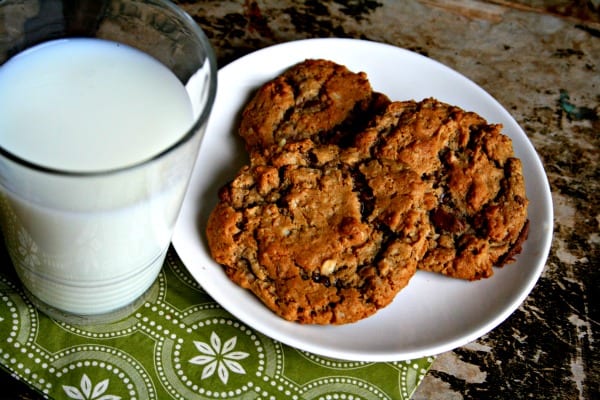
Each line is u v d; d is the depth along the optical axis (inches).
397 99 21.5
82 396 17.8
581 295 20.2
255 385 18.2
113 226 16.2
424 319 18.7
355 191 19.1
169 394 18.0
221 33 23.1
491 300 19.0
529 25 24.4
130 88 16.7
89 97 16.5
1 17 16.9
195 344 18.6
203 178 20.0
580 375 19.3
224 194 19.1
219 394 18.1
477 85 21.6
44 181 15.2
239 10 23.6
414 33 23.9
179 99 16.9
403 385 18.4
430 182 19.5
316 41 21.7
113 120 16.3
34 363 18.1
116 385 18.0
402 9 24.3
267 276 18.5
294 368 18.5
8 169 15.2
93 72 16.8
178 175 16.3
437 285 19.2
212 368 18.4
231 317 19.0
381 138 19.7
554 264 20.6
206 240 19.1
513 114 22.7
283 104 20.5
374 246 18.7
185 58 17.5
